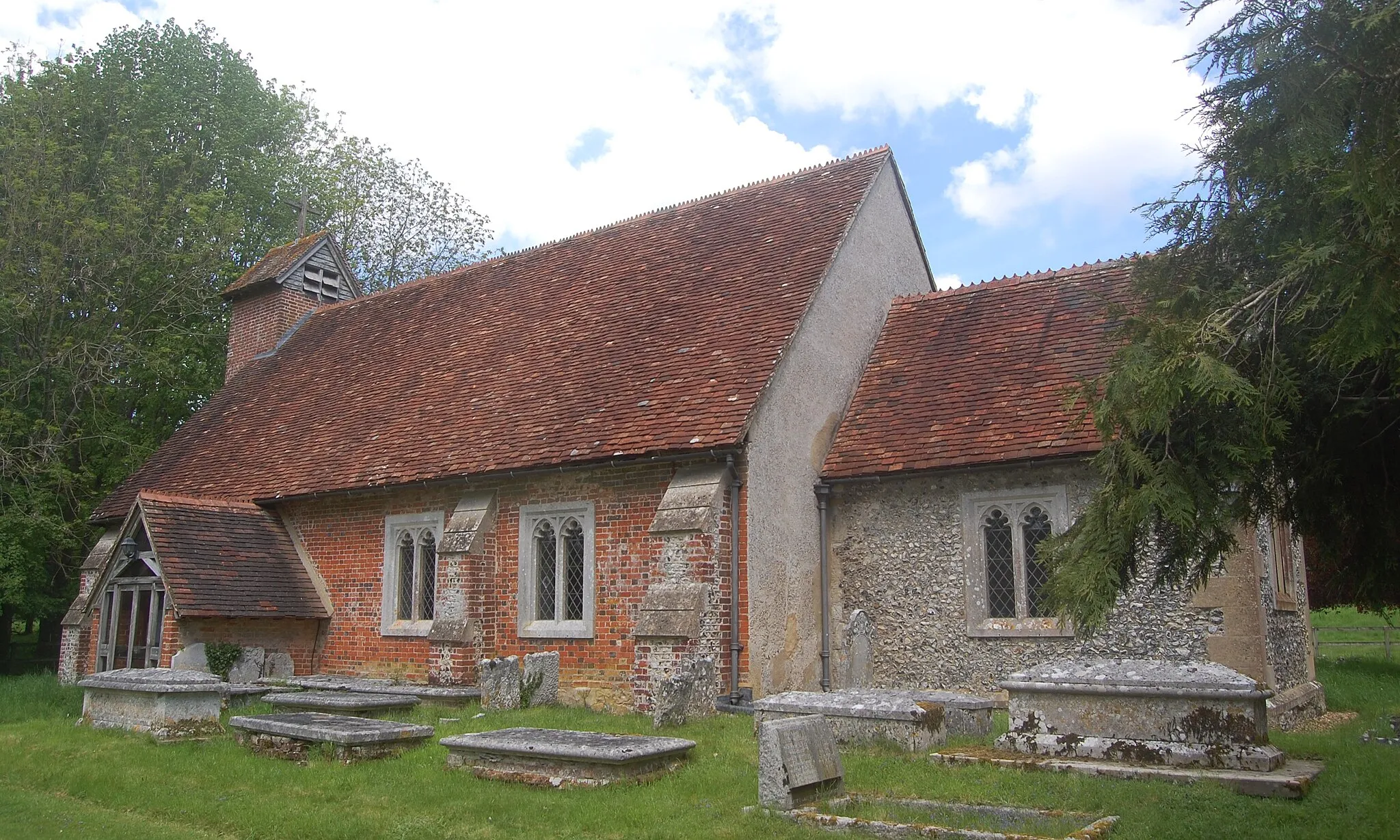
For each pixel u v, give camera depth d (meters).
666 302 17.94
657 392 15.34
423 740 11.63
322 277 27.66
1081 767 8.84
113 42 32.59
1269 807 7.68
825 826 7.86
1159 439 6.67
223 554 17.70
